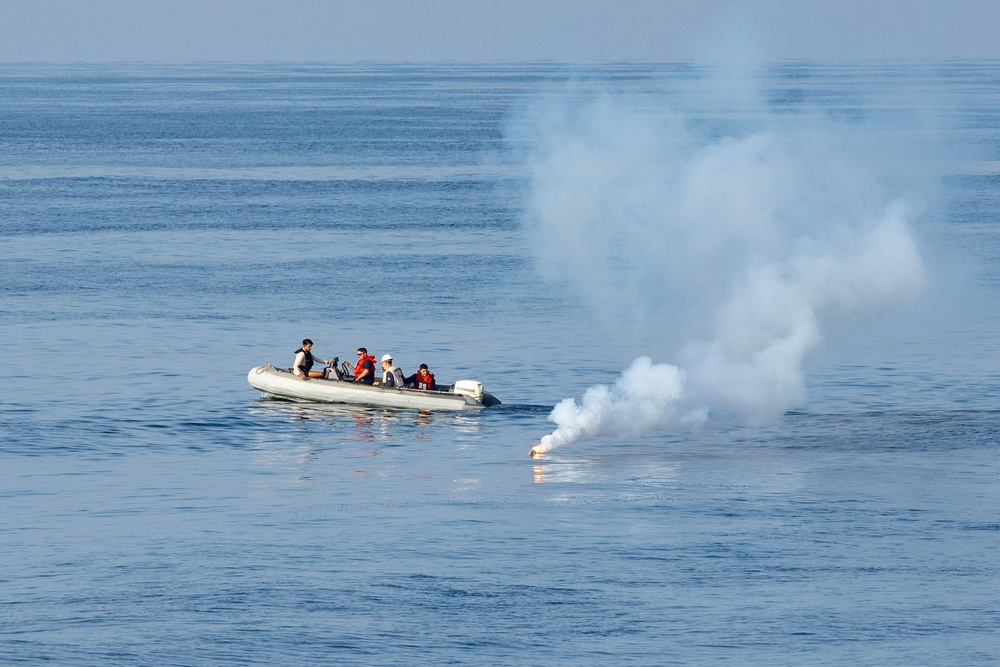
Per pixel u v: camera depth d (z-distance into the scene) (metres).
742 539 112.06
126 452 148.62
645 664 86.56
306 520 118.31
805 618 94.06
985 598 98.00
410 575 102.50
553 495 127.88
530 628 92.38
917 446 150.50
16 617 93.25
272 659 87.00
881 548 109.88
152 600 96.81
